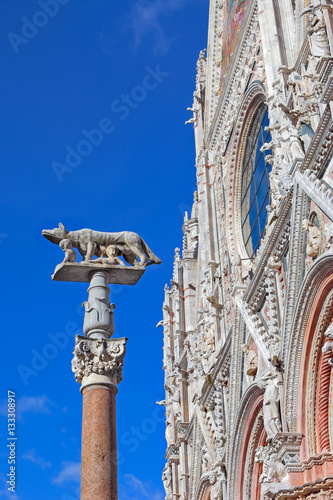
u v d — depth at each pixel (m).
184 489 32.81
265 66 27.50
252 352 26.39
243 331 27.41
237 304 27.97
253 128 31.48
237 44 32.34
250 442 26.52
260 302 26.55
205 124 37.44
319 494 20.91
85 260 15.89
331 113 20.80
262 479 22.52
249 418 26.28
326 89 21.14
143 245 16.42
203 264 34.28
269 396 23.28
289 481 21.59
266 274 25.39
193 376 34.00
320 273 21.33
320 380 22.19
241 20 32.81
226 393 29.08
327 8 22.44
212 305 31.62
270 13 28.25
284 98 25.00
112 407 14.67
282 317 24.00
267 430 23.06
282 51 27.20
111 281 16.12
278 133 25.20
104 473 13.91
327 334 21.09
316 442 21.97
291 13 28.17
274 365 23.39
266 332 25.61
